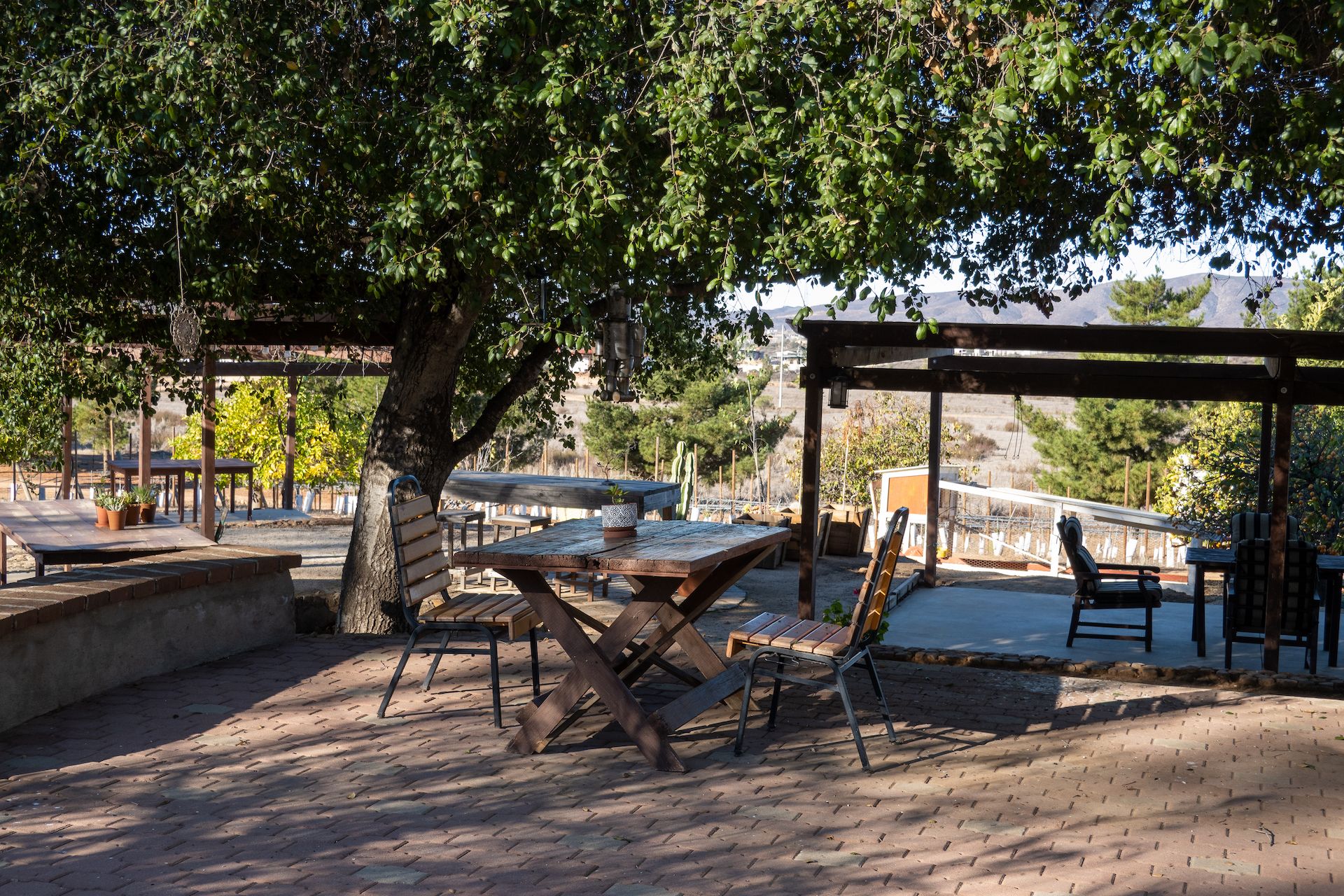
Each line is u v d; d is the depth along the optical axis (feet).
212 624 23.88
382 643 25.85
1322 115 17.78
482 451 90.74
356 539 29.43
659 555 16.94
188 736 18.17
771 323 22.25
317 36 22.74
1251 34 16.40
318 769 16.67
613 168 20.38
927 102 20.36
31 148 21.88
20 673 18.69
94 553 31.96
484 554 17.17
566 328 29.37
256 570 24.98
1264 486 35.27
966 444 145.48
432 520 20.70
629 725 17.20
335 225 26.27
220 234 25.98
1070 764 17.99
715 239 19.86
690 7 19.19
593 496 41.55
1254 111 20.25
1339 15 15.84
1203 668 26.40
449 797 15.53
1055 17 17.37
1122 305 100.94
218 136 22.62
